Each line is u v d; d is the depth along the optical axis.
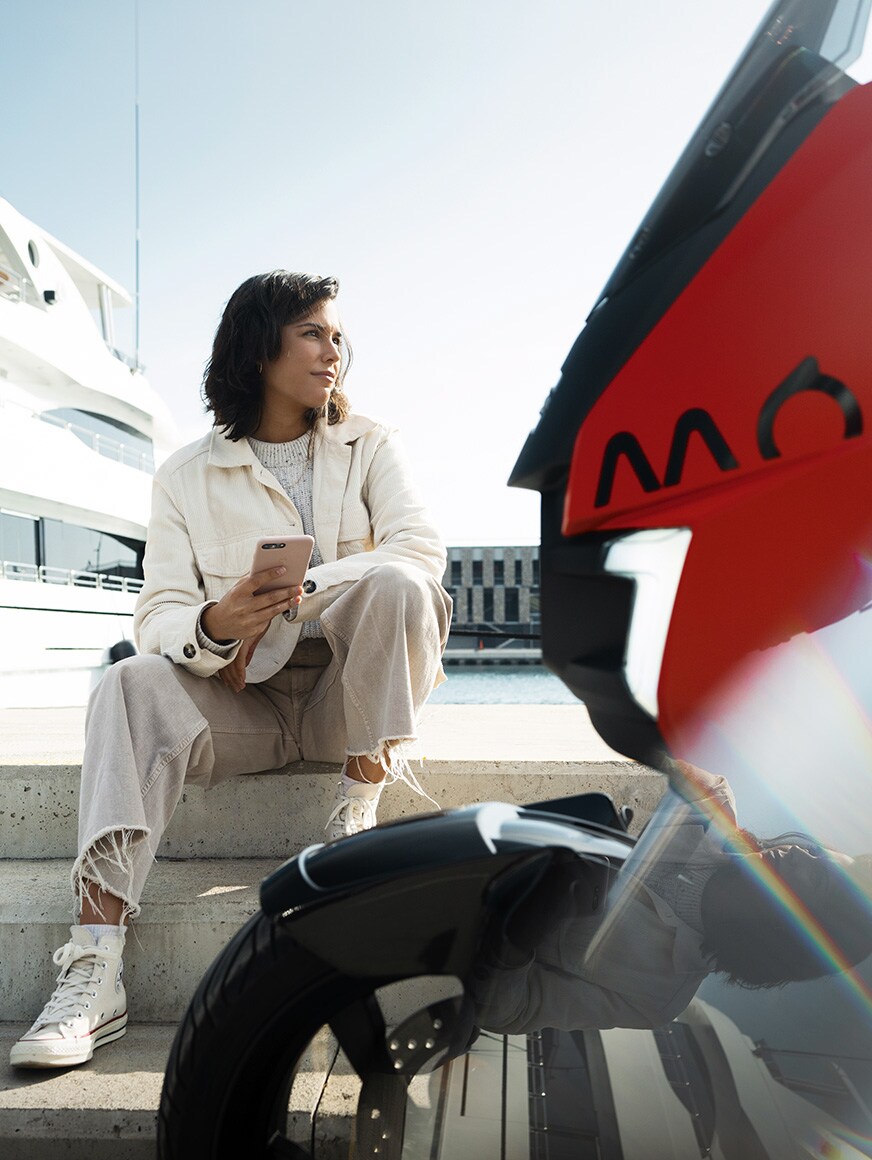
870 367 0.57
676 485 0.59
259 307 1.54
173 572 1.56
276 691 1.62
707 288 0.59
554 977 0.83
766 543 0.58
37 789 1.68
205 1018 0.75
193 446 1.64
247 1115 0.76
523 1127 0.86
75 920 1.33
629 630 0.61
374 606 1.39
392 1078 0.87
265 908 0.72
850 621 0.62
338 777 1.63
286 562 1.30
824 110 0.58
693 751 0.63
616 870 0.79
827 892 0.77
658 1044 0.90
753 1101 0.82
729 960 0.81
